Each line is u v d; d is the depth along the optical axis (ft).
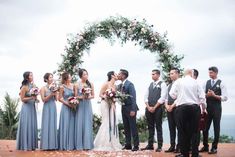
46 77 32.12
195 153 23.31
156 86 30.48
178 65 35.29
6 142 38.34
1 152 29.68
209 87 28.32
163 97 29.43
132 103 30.73
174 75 28.94
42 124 31.58
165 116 35.65
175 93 23.77
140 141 39.75
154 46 35.83
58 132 32.01
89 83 32.65
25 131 31.50
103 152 29.55
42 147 31.35
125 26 36.35
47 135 31.35
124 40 36.63
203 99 23.26
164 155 27.02
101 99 32.40
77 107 31.99
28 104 31.86
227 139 42.16
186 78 23.61
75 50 36.45
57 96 31.89
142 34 35.91
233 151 29.12
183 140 23.54
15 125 44.98
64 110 31.89
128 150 30.71
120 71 31.55
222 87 28.02
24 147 31.35
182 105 23.29
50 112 31.68
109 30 36.50
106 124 32.12
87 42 36.73
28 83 32.12
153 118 30.58
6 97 46.14
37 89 31.53
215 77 28.32
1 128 45.29
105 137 31.91
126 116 31.09
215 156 26.03
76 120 31.89
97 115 38.32
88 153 28.86
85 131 31.76
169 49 35.63
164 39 35.86
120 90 31.40
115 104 32.50
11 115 45.68
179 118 23.47
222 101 27.94
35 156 26.94
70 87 32.30
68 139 31.71
